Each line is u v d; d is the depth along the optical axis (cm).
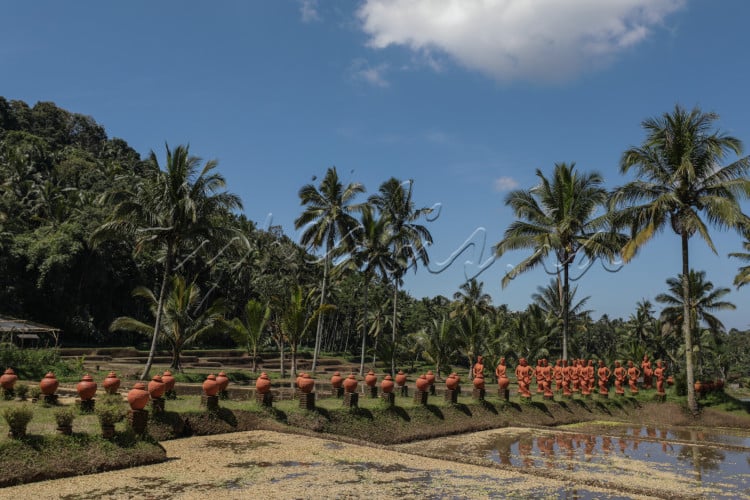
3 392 1571
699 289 4612
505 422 1988
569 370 2594
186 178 2581
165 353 4831
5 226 5206
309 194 3850
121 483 927
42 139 8144
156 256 5516
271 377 3409
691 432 2109
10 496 830
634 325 6631
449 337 4856
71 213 5544
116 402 1368
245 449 1240
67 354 4219
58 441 997
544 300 4769
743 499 1009
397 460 1217
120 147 9969
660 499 988
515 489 1005
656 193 2484
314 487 955
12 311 4612
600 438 1756
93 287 5297
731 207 2186
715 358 6775
